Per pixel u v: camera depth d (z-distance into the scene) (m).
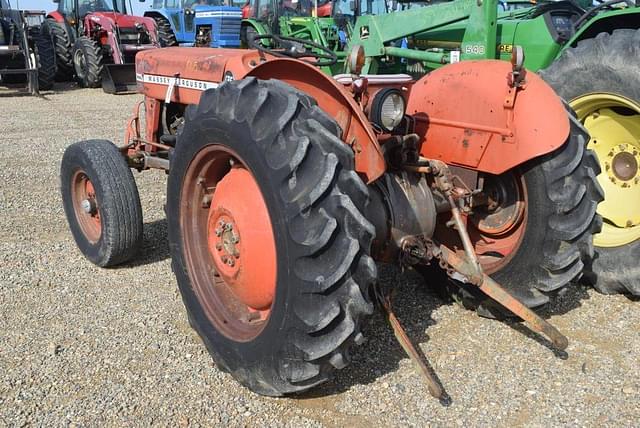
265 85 2.56
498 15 5.50
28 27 14.17
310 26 10.85
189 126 2.79
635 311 3.53
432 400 2.70
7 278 4.06
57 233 4.98
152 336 3.29
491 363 2.97
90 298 3.77
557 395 2.73
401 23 5.46
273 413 2.63
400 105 2.88
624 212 3.84
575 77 3.89
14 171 6.97
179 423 2.57
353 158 2.36
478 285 2.82
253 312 2.85
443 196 3.02
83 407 2.69
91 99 12.95
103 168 4.06
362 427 2.53
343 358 2.40
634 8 3.81
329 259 2.27
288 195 2.28
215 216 2.84
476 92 3.12
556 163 2.98
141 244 4.21
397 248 2.83
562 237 2.99
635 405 2.65
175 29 17.06
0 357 3.08
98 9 15.89
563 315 3.48
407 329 3.28
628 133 3.84
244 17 12.84
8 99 12.98
